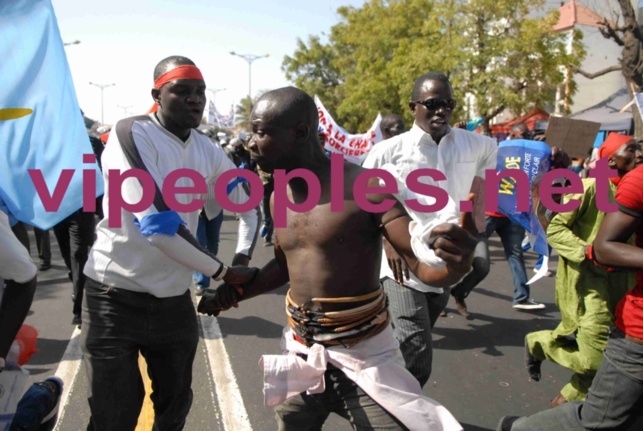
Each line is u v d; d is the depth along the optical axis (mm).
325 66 47469
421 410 1965
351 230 2002
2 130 2363
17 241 1976
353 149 7551
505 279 7266
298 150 2025
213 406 3693
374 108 27891
